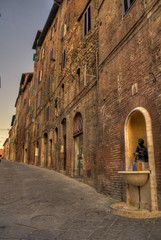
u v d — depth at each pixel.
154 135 5.15
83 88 11.34
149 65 5.68
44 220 4.61
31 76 36.41
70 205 5.88
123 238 3.53
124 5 7.50
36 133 25.70
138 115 6.31
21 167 21.33
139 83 6.06
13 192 7.55
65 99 15.03
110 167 7.24
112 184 6.95
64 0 18.39
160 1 5.50
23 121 39.22
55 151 16.92
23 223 4.43
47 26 24.75
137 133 6.56
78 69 12.81
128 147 6.37
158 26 5.48
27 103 36.56
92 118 9.86
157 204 4.86
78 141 12.01
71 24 15.30
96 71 9.65
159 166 4.88
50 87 20.53
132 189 5.87
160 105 5.06
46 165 19.69
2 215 4.94
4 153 98.19
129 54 6.80
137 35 6.45
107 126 7.84
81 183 10.08
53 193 7.48
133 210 5.12
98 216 4.82
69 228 4.14
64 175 13.24
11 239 3.60
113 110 7.47
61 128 15.65
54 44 20.89
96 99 9.57
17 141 46.19
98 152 8.38
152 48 5.64
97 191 7.98
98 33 10.11
